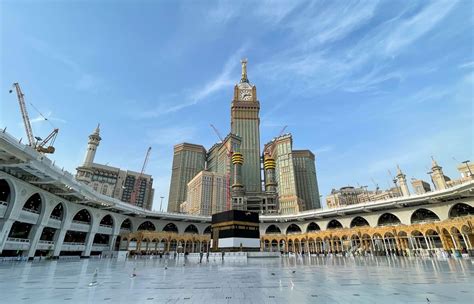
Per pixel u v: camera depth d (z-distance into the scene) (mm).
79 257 53375
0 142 28781
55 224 46812
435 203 57844
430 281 13195
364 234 64125
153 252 70750
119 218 67062
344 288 11273
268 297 9414
